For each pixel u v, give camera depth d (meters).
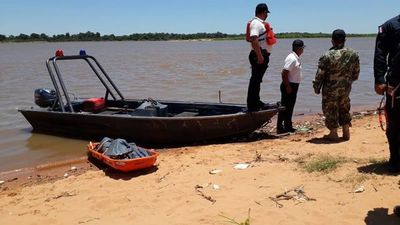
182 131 9.33
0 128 12.18
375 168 6.43
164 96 18.47
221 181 6.60
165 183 6.77
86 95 19.23
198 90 20.09
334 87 8.24
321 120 12.02
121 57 54.88
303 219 5.14
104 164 8.43
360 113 12.62
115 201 6.18
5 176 8.16
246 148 8.65
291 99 9.70
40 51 91.50
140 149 7.87
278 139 9.40
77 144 10.26
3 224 5.68
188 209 5.66
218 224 5.18
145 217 5.55
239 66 34.50
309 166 6.82
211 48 96.88
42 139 10.82
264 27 8.77
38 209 6.12
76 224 5.52
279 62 38.34
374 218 4.98
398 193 5.52
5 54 73.06
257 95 9.30
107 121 9.88
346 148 7.94
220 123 9.22
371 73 26.38
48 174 8.12
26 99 17.92
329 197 5.65
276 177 6.55
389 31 5.24
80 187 6.93
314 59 42.53
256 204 5.64
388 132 6.03
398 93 5.36
